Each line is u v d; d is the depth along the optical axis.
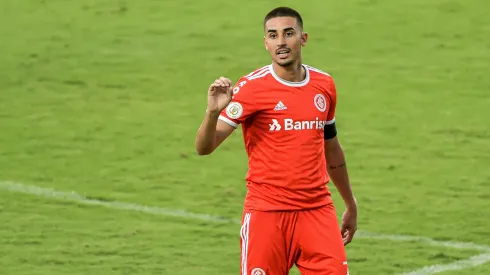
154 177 40.91
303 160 21.39
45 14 64.50
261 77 21.44
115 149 44.56
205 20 63.03
